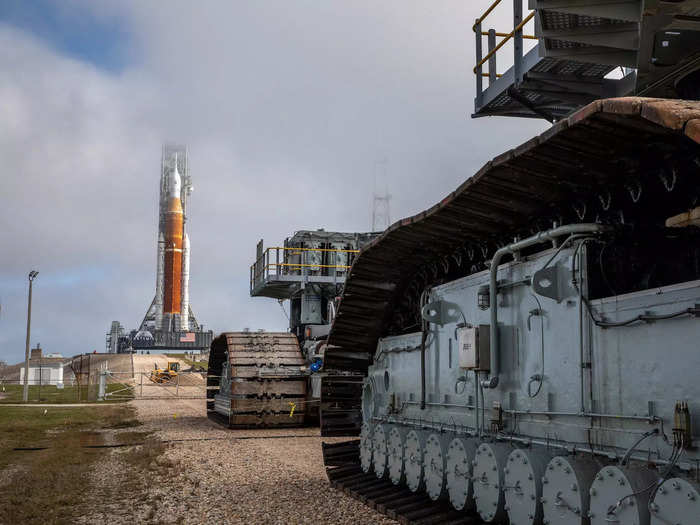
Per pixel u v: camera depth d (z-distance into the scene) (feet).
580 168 21.48
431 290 32.71
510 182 23.30
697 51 27.66
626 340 19.06
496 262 25.67
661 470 17.01
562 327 21.98
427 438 28.96
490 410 26.13
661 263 22.06
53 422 74.90
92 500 31.22
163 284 410.52
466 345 26.76
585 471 18.80
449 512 26.14
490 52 41.32
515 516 21.47
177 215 413.18
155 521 26.89
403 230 30.27
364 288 37.96
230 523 26.45
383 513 27.76
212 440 56.90
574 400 21.13
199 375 210.38
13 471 40.40
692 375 16.75
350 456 38.17
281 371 68.90
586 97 37.45
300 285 91.66
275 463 42.65
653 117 15.31
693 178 19.72
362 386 41.32
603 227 20.98
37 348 265.95
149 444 53.11
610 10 26.94
